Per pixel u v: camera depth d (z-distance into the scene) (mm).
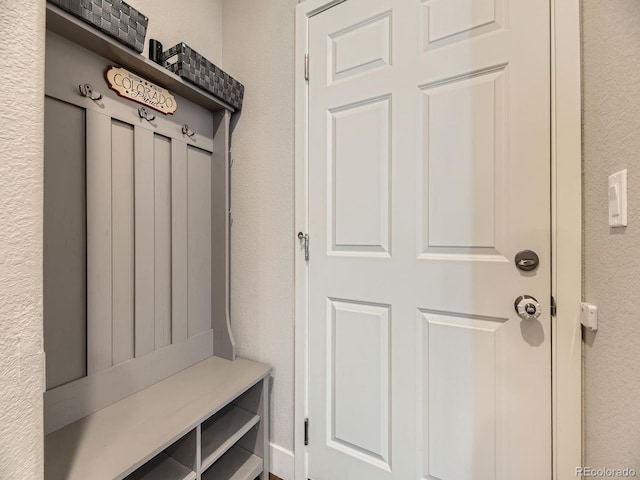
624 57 606
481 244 912
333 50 1160
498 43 878
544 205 832
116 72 949
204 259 1303
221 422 1193
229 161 1359
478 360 919
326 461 1176
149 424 866
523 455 859
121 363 985
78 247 875
